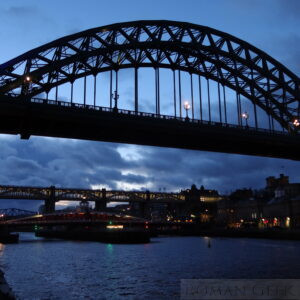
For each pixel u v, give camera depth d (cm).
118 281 4253
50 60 6059
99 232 14362
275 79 8038
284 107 8056
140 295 3453
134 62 6969
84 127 6194
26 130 5988
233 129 7325
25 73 5788
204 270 5012
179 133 6775
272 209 15950
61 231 18500
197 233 18675
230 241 12269
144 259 6769
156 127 6556
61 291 3697
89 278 4509
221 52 7706
